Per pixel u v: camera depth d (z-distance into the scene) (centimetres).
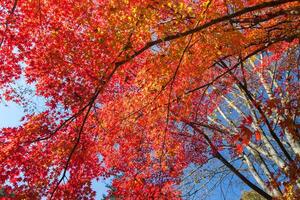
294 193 836
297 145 1066
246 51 881
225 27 729
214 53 714
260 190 1016
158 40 621
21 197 810
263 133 1123
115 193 981
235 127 1223
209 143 1048
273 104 775
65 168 730
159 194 983
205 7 653
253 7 619
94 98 699
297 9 670
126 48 636
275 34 832
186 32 609
